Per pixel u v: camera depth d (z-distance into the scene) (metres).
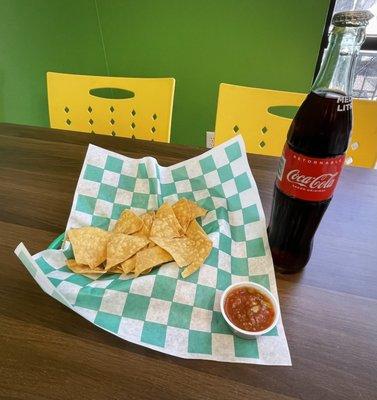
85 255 0.53
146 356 0.43
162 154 0.89
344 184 0.77
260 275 0.54
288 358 0.42
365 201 0.72
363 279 0.54
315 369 0.41
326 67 0.46
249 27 1.41
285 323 0.47
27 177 0.79
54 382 0.39
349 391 0.39
